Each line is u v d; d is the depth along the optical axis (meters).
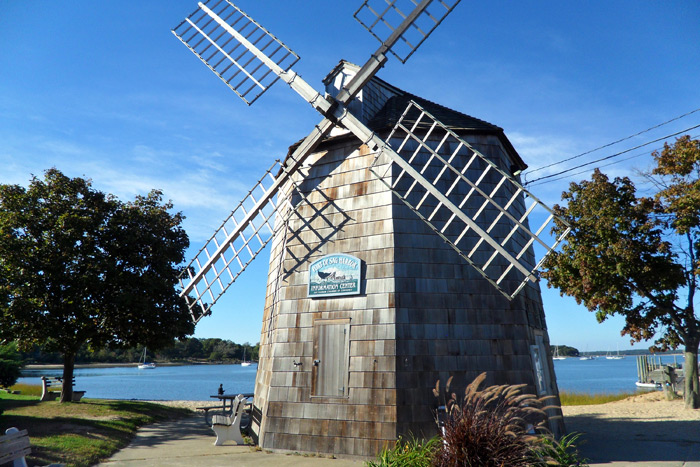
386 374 10.40
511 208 12.45
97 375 88.00
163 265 20.48
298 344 11.73
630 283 16.70
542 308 13.62
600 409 19.28
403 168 11.52
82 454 9.88
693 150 16.81
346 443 10.34
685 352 18.06
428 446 7.59
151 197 21.59
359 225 11.89
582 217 16.69
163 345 20.91
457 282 11.17
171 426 15.98
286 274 12.60
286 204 13.54
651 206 16.47
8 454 6.47
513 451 6.57
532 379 10.65
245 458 10.27
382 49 12.47
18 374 27.28
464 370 10.51
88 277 17.72
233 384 57.84
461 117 14.09
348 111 12.44
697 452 9.97
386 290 11.00
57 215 18.09
